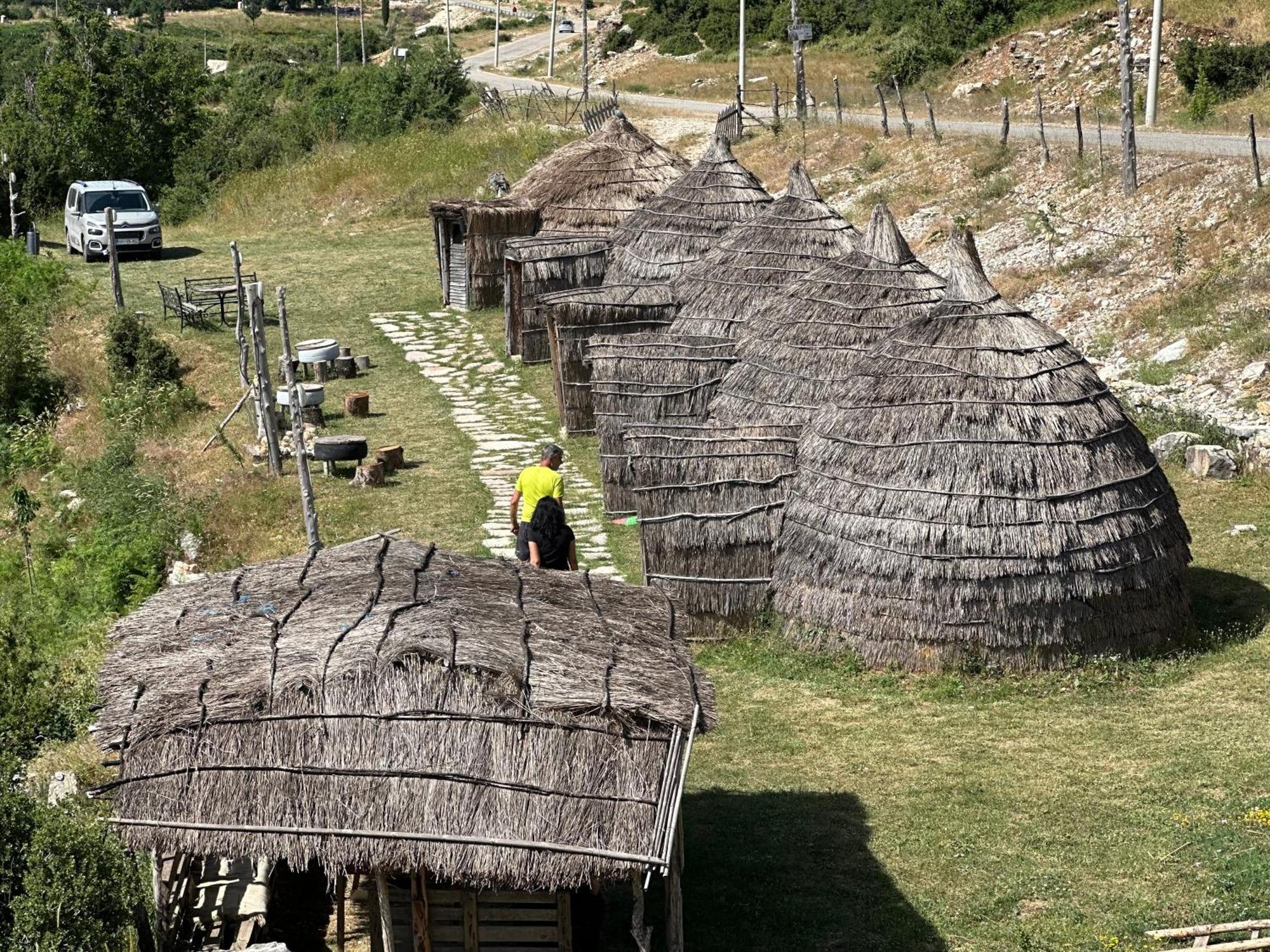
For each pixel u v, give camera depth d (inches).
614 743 350.9
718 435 655.8
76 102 1958.7
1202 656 594.6
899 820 478.3
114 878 377.7
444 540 757.3
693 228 1012.5
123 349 1130.7
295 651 372.2
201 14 5147.6
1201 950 386.0
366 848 339.3
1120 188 1171.3
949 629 571.8
